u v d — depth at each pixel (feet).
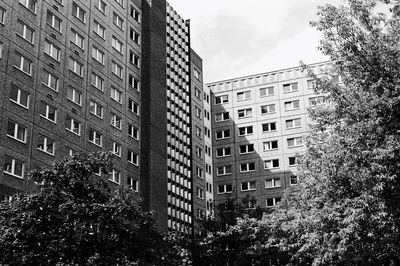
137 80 221.66
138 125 215.72
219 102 309.83
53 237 81.30
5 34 143.13
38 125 150.71
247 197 189.78
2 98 137.90
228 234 157.79
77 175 91.71
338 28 77.36
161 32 244.22
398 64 73.36
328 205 80.23
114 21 208.85
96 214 83.87
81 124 173.58
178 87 268.62
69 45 173.68
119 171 193.98
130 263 87.30
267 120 294.46
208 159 294.25
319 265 93.04
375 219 68.69
